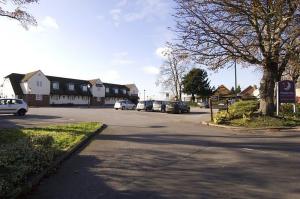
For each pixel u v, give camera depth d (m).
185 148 12.98
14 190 6.78
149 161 10.58
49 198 7.09
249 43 21.31
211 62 22.16
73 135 15.85
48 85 79.12
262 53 21.23
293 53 20.44
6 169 7.99
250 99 33.19
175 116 34.69
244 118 21.84
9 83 76.62
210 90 86.44
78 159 11.02
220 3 20.47
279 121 21.09
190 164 10.09
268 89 22.45
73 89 86.69
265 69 22.48
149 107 49.34
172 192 7.34
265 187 7.65
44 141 11.51
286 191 7.34
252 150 12.42
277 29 20.22
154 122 26.23
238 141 14.84
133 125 23.44
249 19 20.62
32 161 8.79
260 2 19.50
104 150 12.70
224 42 21.31
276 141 14.79
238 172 9.05
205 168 9.55
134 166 9.90
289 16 19.62
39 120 27.64
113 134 17.80
